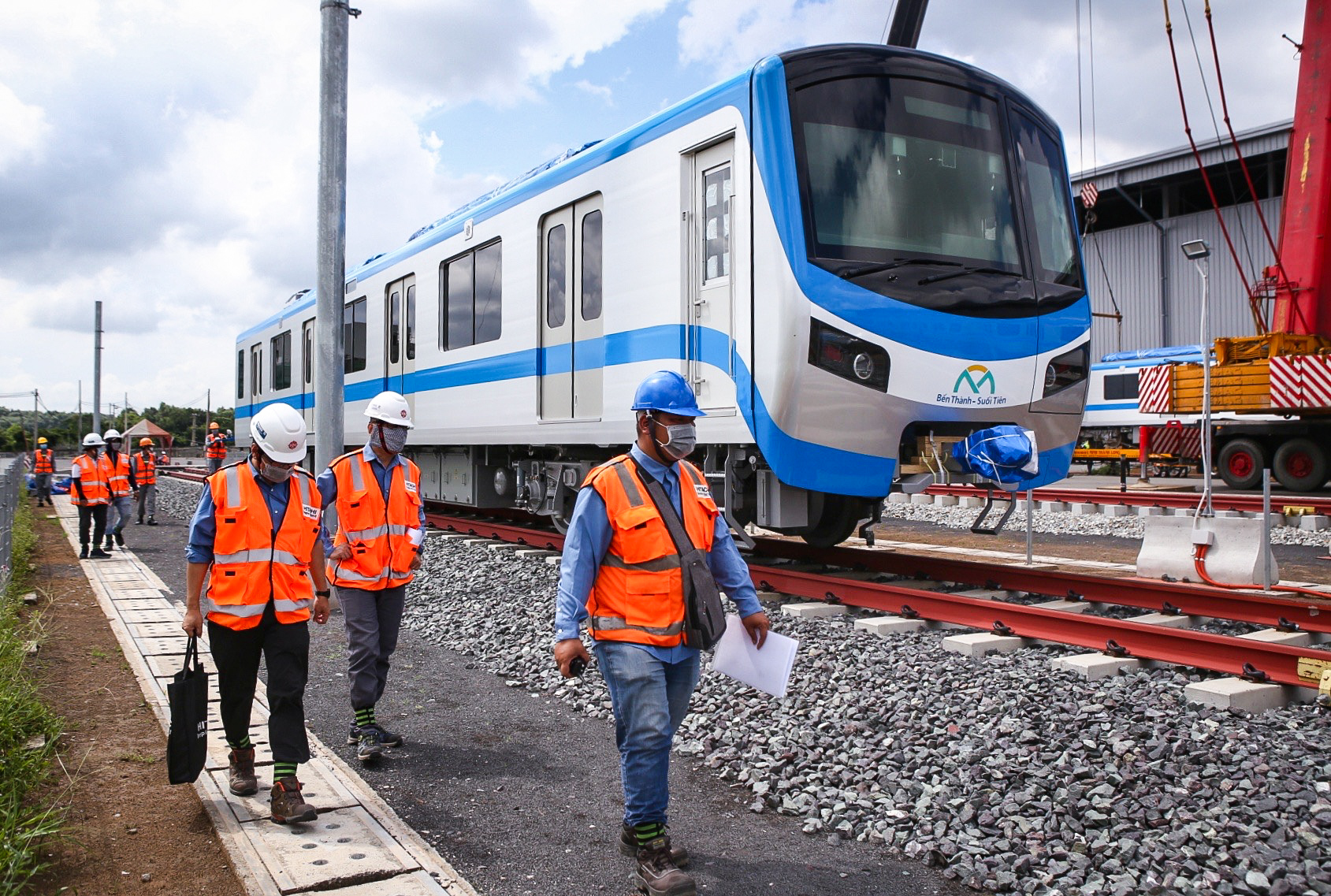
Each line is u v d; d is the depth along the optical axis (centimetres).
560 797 419
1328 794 365
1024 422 733
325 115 858
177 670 622
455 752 479
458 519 1330
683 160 755
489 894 335
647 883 323
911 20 1001
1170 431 2244
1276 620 615
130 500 1357
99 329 3453
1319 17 1478
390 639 493
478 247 1079
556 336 933
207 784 425
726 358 711
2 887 316
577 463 985
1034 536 1277
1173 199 2989
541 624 718
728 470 752
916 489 736
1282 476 1773
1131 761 406
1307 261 1520
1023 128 774
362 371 1409
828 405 658
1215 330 2883
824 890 333
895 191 699
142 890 331
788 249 654
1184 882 315
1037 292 743
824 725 470
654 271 781
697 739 477
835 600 727
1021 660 559
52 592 977
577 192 889
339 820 387
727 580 352
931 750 433
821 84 684
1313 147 1497
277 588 391
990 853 347
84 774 440
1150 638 543
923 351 684
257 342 1998
